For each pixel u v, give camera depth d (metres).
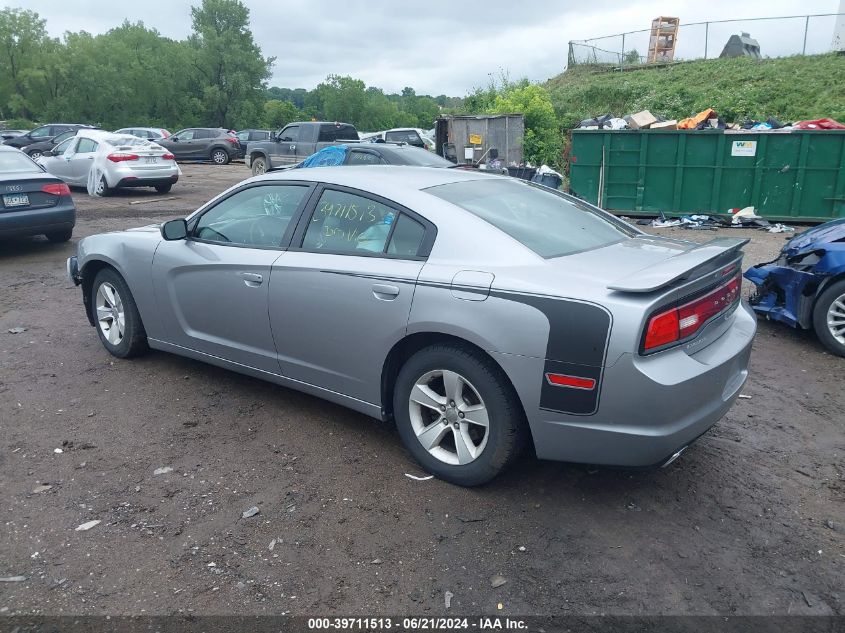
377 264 3.64
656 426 2.98
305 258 3.96
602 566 2.95
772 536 3.17
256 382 4.97
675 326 3.01
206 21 73.25
